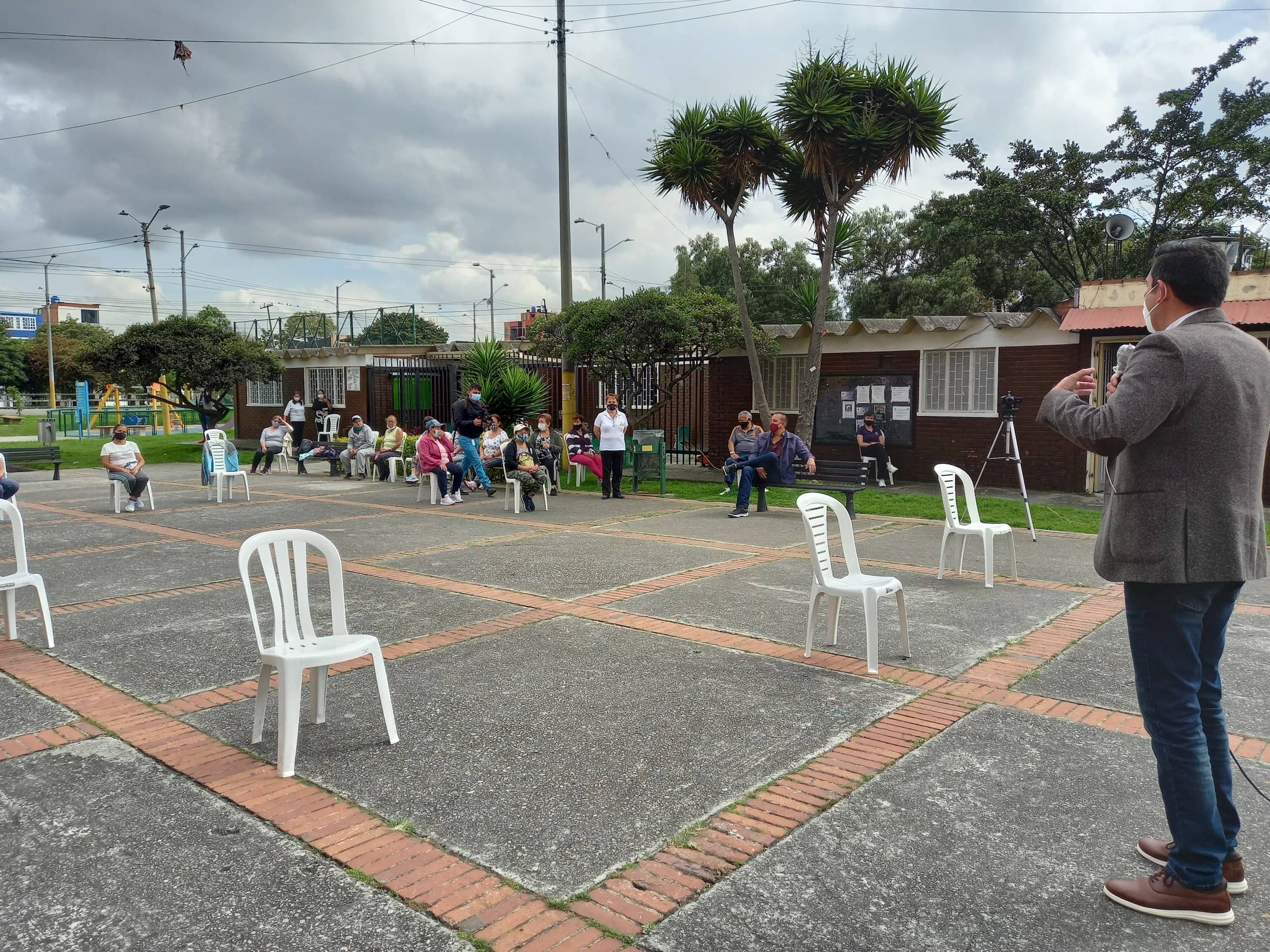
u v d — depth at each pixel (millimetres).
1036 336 13984
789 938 2545
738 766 3723
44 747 3961
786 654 5340
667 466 18391
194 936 2559
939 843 3080
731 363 17578
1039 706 4426
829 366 16344
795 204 15359
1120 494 2600
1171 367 2439
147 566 8234
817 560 5230
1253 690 4648
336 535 10023
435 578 7590
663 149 14883
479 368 18203
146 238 36250
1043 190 25359
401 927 2598
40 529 10609
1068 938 2527
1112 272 25625
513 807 3363
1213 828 2549
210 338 24422
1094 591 7059
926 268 38969
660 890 2795
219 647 5555
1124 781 3562
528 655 5332
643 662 5188
